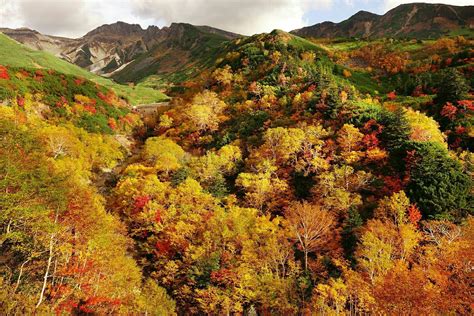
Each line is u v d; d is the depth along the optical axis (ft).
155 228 172.04
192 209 178.29
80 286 110.42
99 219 135.33
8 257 102.32
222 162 220.64
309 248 149.18
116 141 331.77
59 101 326.24
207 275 144.56
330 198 165.58
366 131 212.43
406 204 147.33
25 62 597.93
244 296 136.36
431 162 161.99
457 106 274.98
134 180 198.08
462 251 99.50
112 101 406.41
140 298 126.31
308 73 365.40
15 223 98.43
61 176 132.46
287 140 205.98
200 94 386.32
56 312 91.86
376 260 122.01
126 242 161.07
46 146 207.92
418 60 555.28
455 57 487.20
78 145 247.91
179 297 147.23
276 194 192.24
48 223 100.07
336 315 112.57
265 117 282.56
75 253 119.03
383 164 189.16
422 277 91.30
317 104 256.93
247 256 142.31
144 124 408.87
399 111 203.82
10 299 81.41
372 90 435.94
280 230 154.61
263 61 468.75
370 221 144.15
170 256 161.79
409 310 76.43
